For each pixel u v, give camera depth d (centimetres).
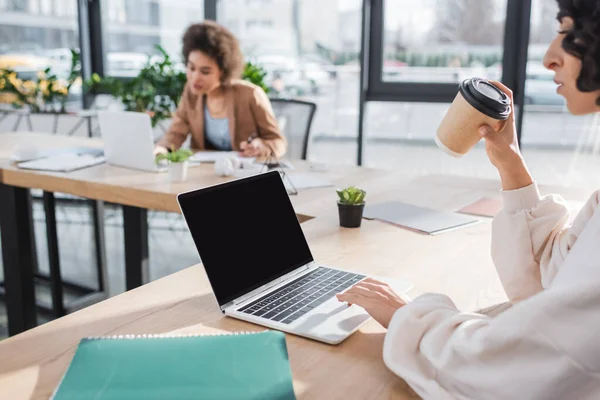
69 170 234
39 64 492
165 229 433
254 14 447
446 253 143
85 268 349
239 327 102
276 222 127
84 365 82
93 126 474
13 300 251
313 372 88
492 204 189
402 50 412
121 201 210
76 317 105
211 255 109
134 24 494
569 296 69
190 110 300
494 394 73
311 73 441
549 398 70
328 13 426
